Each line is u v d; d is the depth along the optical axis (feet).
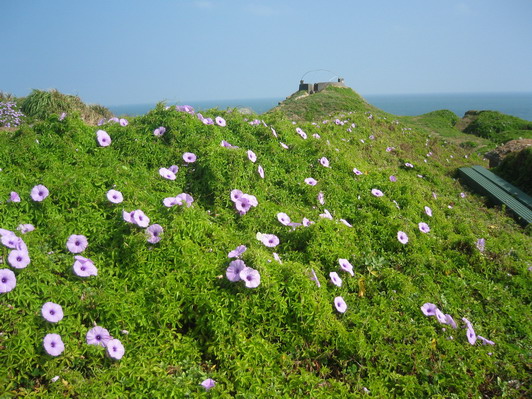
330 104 73.46
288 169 19.65
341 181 19.95
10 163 15.20
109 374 9.73
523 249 20.18
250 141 20.16
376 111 77.51
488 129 72.23
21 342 9.53
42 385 9.36
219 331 10.91
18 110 43.11
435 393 10.95
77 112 18.65
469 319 14.17
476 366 12.06
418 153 37.93
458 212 22.79
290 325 11.59
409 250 16.46
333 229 15.61
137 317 11.09
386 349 11.80
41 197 13.24
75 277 11.69
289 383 10.23
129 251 12.64
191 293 11.68
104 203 14.38
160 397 9.39
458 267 17.03
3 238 10.73
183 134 19.21
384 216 18.25
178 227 13.34
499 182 31.30
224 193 16.44
